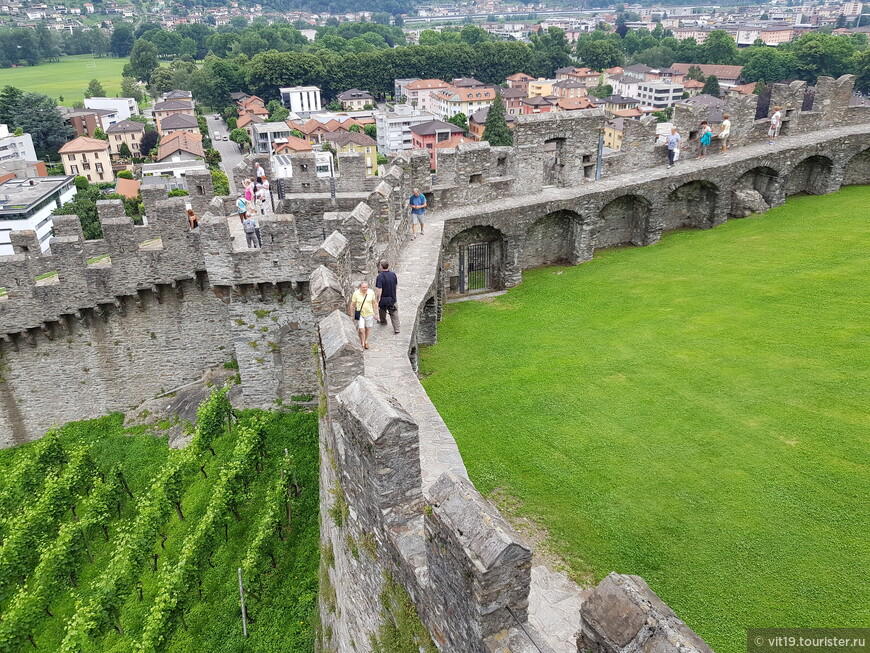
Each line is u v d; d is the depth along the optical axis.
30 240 31.34
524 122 31.84
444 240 29.31
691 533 14.85
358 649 15.14
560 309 28.17
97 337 33.78
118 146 156.38
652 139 35.44
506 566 8.62
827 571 13.60
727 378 20.89
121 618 25.20
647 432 18.58
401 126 155.00
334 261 18.91
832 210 35.66
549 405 20.44
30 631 25.11
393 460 11.80
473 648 9.17
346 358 15.14
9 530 29.62
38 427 34.97
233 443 31.14
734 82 189.12
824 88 40.38
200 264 32.56
